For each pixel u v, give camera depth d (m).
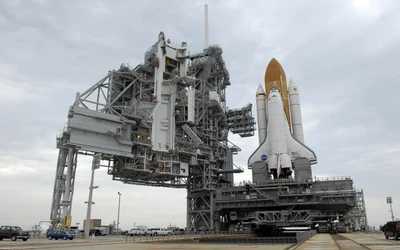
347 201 55.53
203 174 63.91
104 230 59.22
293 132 70.69
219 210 62.44
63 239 37.78
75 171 50.66
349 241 28.91
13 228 33.59
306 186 57.91
